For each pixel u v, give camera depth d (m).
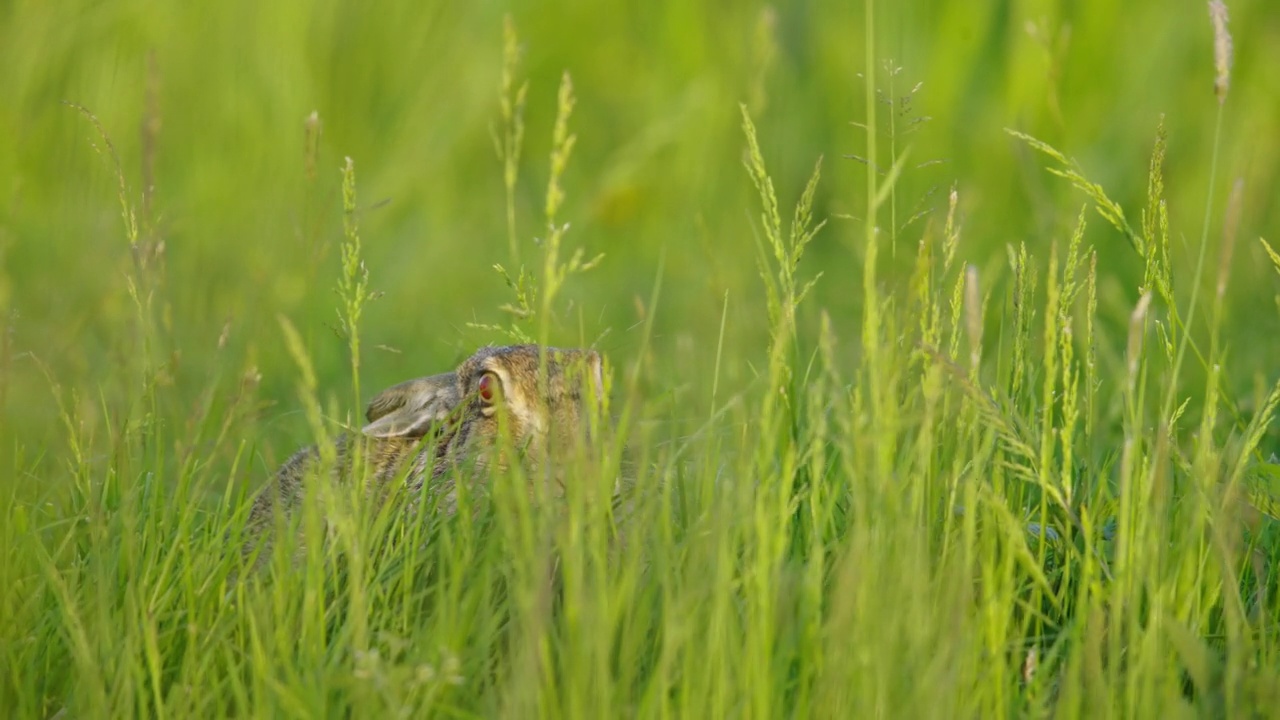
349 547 6.14
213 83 16.62
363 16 17.58
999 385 7.25
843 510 6.95
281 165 16.36
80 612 6.43
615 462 6.39
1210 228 14.34
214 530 7.22
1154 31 16.56
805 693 5.47
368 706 5.48
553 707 5.33
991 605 5.79
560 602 6.39
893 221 7.59
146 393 7.91
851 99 17.02
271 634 6.07
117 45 15.66
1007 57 16.45
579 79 19.53
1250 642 5.85
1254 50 16.64
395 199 16.86
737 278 13.18
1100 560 6.30
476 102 18.38
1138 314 6.07
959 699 5.47
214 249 14.85
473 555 6.61
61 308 12.89
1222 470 7.04
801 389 7.79
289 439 10.62
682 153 17.33
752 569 5.79
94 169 15.23
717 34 18.81
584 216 16.98
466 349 10.23
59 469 8.86
